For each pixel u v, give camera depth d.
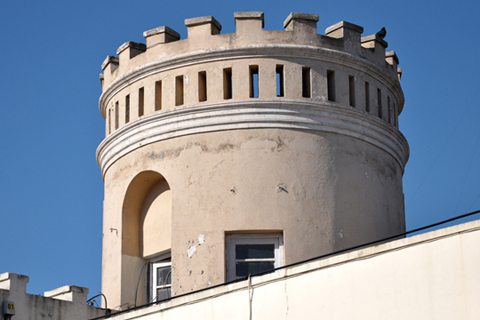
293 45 24.72
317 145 24.55
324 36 25.27
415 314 16.36
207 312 19.59
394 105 27.20
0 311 22.48
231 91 24.98
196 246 23.92
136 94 25.89
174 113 24.83
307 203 24.11
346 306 17.34
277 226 23.80
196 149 24.56
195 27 25.36
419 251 16.58
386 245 17.06
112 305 25.39
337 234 24.16
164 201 25.66
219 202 24.06
